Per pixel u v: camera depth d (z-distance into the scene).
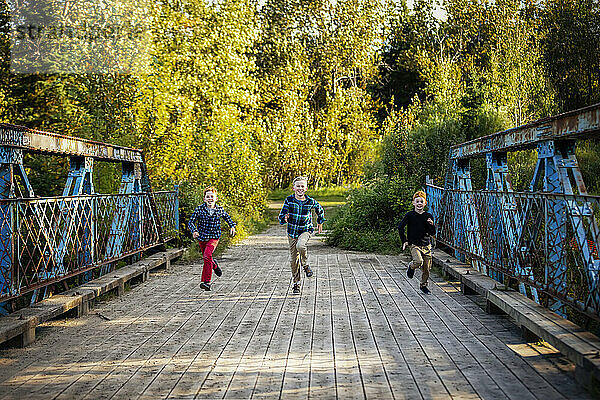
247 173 18.77
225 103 19.39
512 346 5.32
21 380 4.57
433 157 16.73
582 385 4.14
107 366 4.92
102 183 12.80
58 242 7.29
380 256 12.55
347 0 38.28
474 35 35.50
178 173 15.84
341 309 7.11
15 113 12.65
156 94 15.26
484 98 20.91
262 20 35.81
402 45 43.94
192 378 4.56
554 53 20.48
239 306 7.43
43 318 5.91
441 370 4.65
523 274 6.30
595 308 4.48
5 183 5.97
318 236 17.45
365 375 4.56
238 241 16.02
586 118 5.00
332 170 34.03
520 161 16.08
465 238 9.02
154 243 11.10
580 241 4.80
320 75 38.72
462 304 7.34
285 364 4.89
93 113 13.64
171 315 6.94
